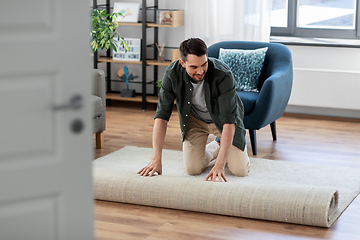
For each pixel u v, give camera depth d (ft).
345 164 10.96
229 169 10.31
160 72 18.01
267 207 7.63
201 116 9.46
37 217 5.24
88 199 5.48
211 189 8.02
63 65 5.08
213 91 8.48
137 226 7.51
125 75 17.78
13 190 5.07
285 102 12.35
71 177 5.33
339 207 8.23
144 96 16.84
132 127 14.51
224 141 8.34
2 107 4.90
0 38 4.77
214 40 16.65
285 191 7.77
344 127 14.60
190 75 7.87
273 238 7.09
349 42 15.69
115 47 16.52
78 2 5.06
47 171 5.19
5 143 4.96
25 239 5.23
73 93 5.19
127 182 8.46
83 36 5.14
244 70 12.38
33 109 5.04
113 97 17.38
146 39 17.69
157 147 8.74
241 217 7.86
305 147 12.44
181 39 17.51
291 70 12.43
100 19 15.90
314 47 15.76
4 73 4.83
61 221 5.37
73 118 5.23
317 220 7.39
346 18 16.05
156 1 17.21
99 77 11.96
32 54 4.91
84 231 5.52
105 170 9.02
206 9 16.55
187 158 9.80
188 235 7.18
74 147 5.30
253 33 16.14
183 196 8.06
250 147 12.48
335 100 15.40
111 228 7.43
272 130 13.02
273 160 11.17
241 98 11.44
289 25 16.71
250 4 15.94
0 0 4.72
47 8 4.93
